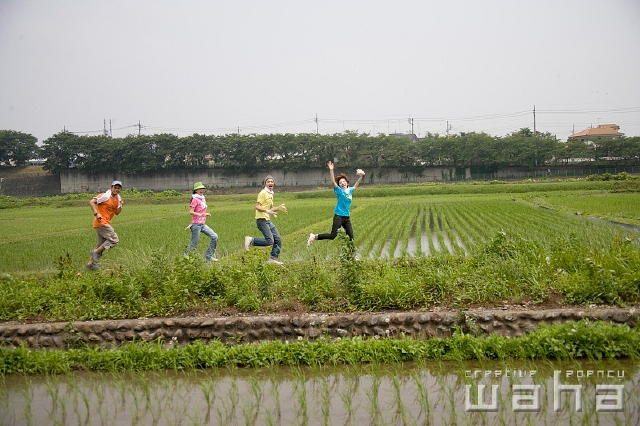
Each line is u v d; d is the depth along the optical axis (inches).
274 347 336.8
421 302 392.2
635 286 377.4
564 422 245.4
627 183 2353.6
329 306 389.1
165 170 3718.0
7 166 4015.8
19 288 449.7
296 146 3614.7
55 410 276.1
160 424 255.6
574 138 4055.1
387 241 826.8
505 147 3494.1
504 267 421.7
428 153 3617.1
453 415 254.7
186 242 808.9
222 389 300.2
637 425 237.6
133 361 336.2
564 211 1273.4
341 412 262.7
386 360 327.9
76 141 3604.8
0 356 339.0
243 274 438.3
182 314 394.9
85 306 408.5
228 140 3649.1
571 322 331.9
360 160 3587.6
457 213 1357.0
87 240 906.1
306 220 1225.4
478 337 338.3
